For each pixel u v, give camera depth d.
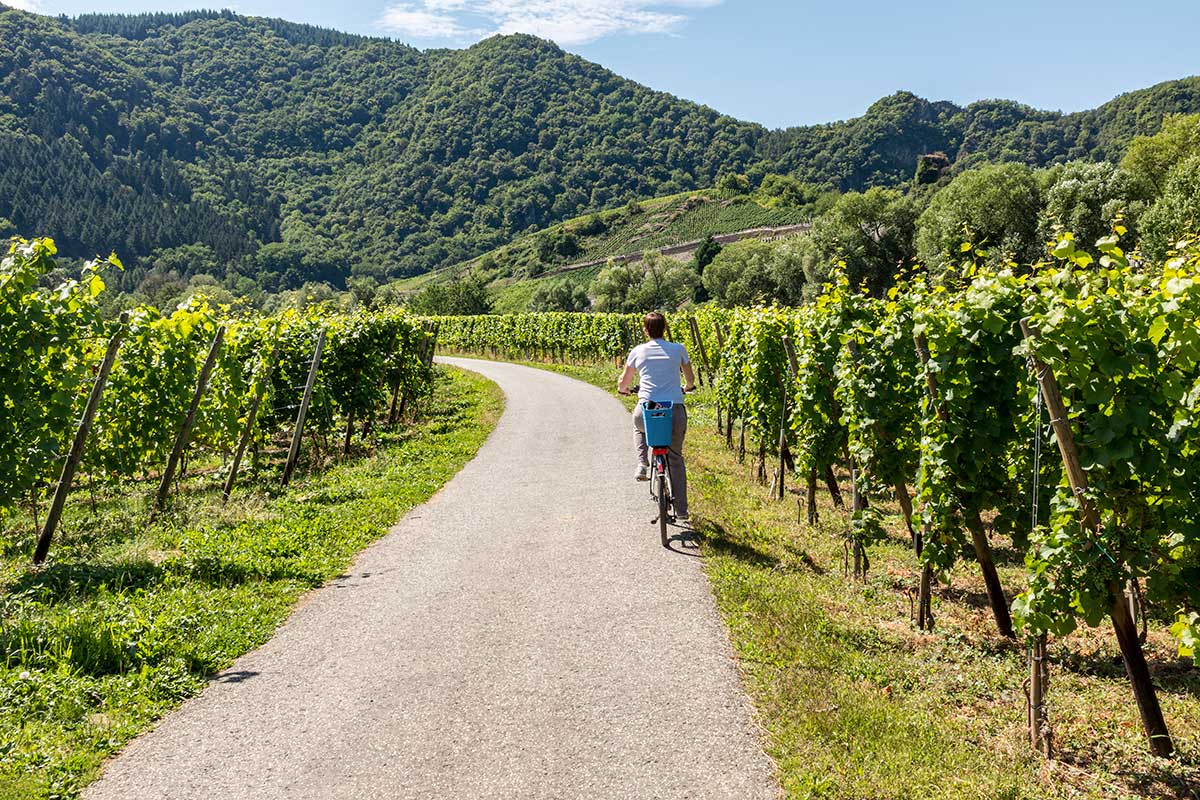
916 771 3.83
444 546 8.08
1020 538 5.98
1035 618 4.29
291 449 12.07
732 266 86.88
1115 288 4.42
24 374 7.95
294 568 7.30
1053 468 5.85
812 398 8.76
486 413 20.16
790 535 8.36
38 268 8.10
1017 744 4.25
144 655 5.30
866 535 6.97
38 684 4.80
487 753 4.13
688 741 4.17
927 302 6.96
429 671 5.16
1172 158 50.88
